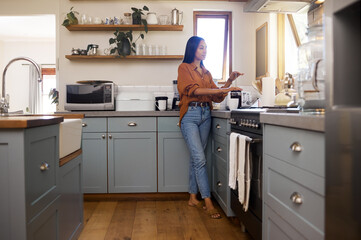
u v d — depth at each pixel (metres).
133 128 3.01
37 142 1.28
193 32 3.67
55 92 3.81
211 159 2.96
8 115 1.93
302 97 1.27
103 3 3.58
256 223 1.70
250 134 1.82
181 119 2.62
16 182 1.13
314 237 1.05
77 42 3.58
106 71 3.60
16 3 3.60
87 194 3.09
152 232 2.18
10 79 7.44
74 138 1.83
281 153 1.33
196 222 2.37
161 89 3.61
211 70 3.89
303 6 2.27
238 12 3.64
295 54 2.68
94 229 2.24
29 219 1.17
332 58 0.77
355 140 0.75
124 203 2.92
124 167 3.03
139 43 3.59
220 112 2.48
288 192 1.27
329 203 0.79
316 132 1.03
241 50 3.64
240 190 1.77
